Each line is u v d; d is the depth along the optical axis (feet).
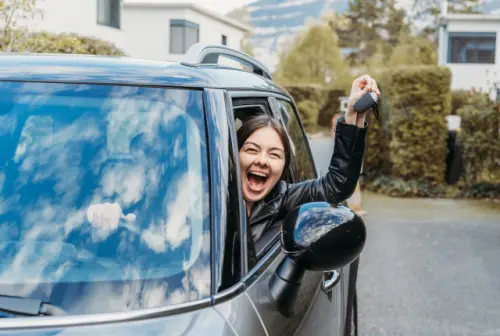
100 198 7.29
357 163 9.59
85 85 7.93
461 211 41.16
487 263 27.91
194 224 7.04
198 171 7.34
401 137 47.39
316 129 121.70
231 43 137.08
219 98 7.90
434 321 20.77
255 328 6.50
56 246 6.98
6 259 6.88
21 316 6.29
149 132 7.62
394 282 24.89
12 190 7.38
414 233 34.19
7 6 38.47
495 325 20.56
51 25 66.44
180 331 6.13
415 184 47.32
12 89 7.90
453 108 115.14
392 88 47.44
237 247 7.04
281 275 7.34
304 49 195.00
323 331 8.93
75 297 6.53
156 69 8.16
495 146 44.88
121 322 6.21
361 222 7.43
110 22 79.61
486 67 126.00
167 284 6.64
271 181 8.88
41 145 7.64
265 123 8.83
